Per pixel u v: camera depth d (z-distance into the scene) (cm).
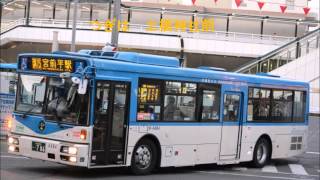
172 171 1459
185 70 1417
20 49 5819
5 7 5988
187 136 1425
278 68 4122
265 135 1727
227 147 1563
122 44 5284
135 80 1280
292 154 1859
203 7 6594
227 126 1560
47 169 1320
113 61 1234
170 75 1370
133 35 5312
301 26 6506
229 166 1697
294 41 4231
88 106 1170
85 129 1161
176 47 5338
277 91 1770
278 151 1789
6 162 1403
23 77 1275
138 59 1325
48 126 1205
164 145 1363
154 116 1331
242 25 6506
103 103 1202
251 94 1655
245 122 1628
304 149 1927
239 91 1606
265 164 1742
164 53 5588
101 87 1197
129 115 1265
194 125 1445
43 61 1235
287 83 1812
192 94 1441
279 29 6512
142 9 6097
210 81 1496
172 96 1380
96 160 1185
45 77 1234
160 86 1345
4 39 5391
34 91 1250
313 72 4059
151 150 1339
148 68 1311
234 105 1592
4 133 1998
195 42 5406
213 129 1508
